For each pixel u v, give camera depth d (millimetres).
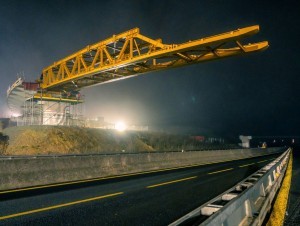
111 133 55719
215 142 103062
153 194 11148
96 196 10461
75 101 68562
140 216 7672
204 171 21266
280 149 86000
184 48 41219
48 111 65438
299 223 6809
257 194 6844
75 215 7637
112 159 18219
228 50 42531
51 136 43781
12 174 12055
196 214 4746
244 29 35688
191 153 30281
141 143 57781
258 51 40594
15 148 40438
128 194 11055
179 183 14453
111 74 58781
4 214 7613
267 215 7309
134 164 20203
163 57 45312
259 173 9805
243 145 104812
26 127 47750
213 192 11797
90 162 16328
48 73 66000
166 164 24328
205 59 44750
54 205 8820
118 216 7633
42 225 6645
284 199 9328
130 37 48406
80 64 59500
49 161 13844
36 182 12836
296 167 23688
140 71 54094
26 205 8750
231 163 31453
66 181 14266
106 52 52031
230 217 4363
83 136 48219
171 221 7219
